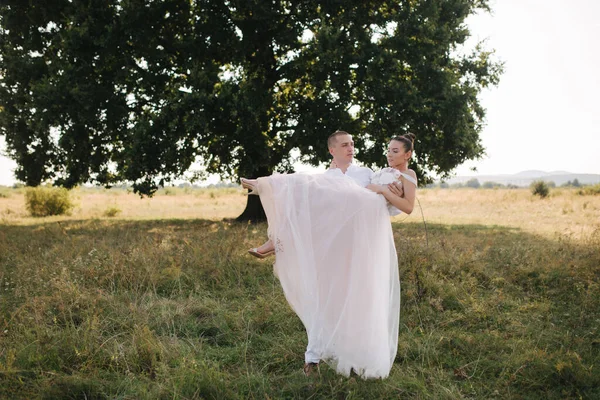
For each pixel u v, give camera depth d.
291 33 14.84
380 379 3.74
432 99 14.16
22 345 4.11
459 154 15.48
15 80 15.60
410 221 16.52
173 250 8.05
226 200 34.88
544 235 11.51
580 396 3.46
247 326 4.91
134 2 14.30
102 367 4.00
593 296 5.82
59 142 14.34
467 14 15.64
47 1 15.25
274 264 3.89
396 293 4.10
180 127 13.74
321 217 3.83
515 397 3.58
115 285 6.26
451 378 3.95
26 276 6.58
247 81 14.39
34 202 22.22
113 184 16.95
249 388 3.61
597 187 33.16
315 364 3.84
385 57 14.08
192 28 15.85
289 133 15.30
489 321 5.29
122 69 14.26
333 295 3.78
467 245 9.21
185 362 4.04
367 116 15.38
